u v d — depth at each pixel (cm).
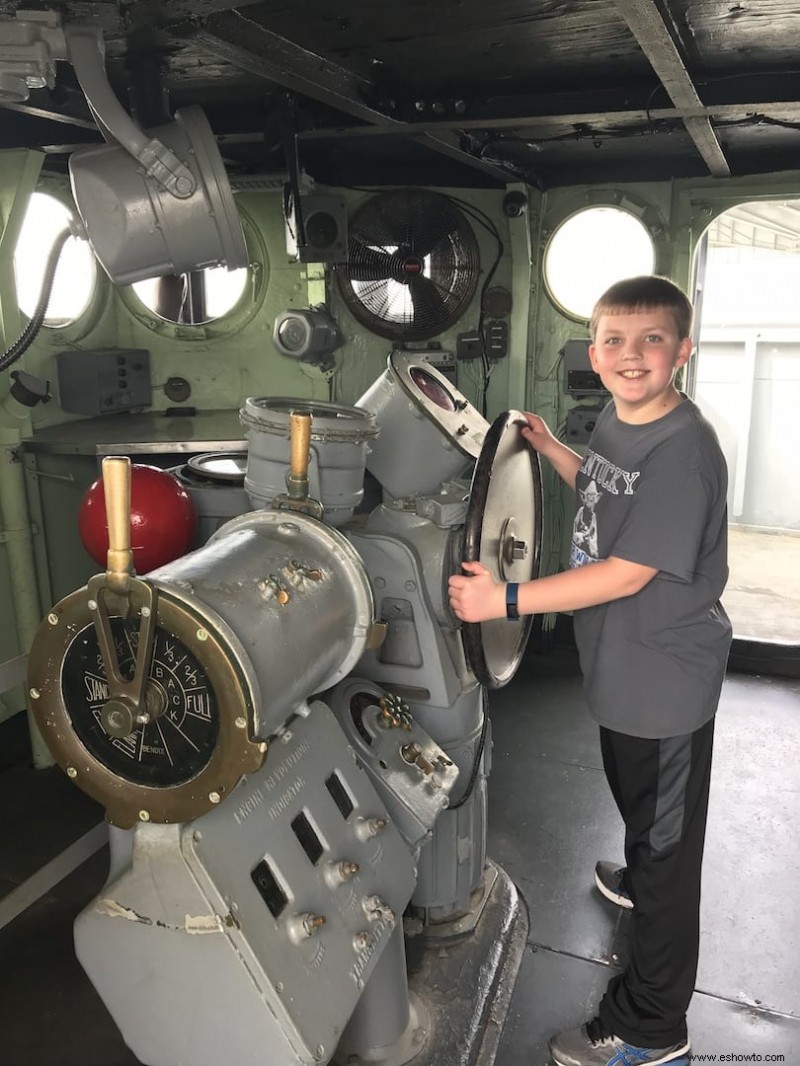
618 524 164
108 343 371
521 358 373
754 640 379
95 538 179
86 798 278
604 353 158
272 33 194
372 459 202
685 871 170
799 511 596
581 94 237
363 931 141
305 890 134
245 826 130
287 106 256
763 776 294
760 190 341
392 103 244
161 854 122
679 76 198
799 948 215
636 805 172
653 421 160
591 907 230
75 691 121
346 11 181
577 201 363
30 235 318
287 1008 121
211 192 188
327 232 332
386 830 157
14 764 299
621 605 166
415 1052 178
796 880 240
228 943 120
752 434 595
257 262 368
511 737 321
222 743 114
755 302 578
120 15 162
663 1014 173
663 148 317
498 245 368
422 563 189
